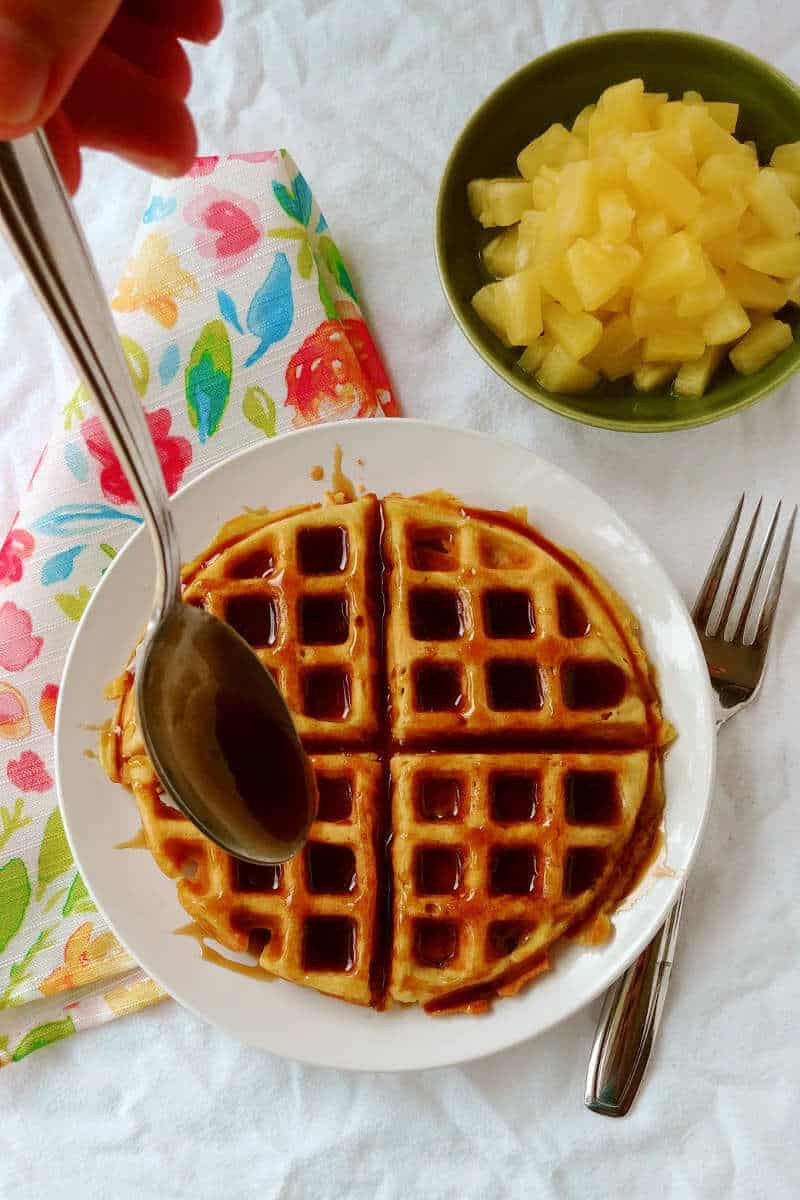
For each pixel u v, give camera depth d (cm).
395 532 52
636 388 54
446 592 52
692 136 52
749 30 57
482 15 58
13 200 32
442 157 59
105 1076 56
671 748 52
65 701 53
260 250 56
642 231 52
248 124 59
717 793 55
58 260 34
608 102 53
